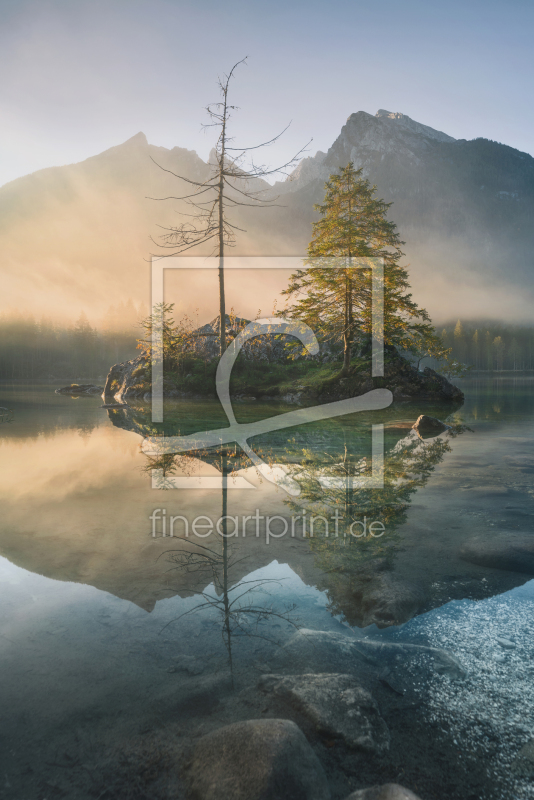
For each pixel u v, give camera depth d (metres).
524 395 23.88
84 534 3.74
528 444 8.41
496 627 2.35
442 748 1.57
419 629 2.34
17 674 1.95
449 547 3.46
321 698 1.79
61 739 1.61
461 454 7.43
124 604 2.58
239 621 2.41
